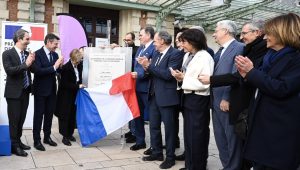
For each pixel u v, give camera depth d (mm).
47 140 5645
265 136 2355
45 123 5586
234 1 11789
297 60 2320
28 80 5027
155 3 11672
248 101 3279
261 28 3418
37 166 4504
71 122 5926
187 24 12711
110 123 5539
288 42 2359
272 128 2334
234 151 3684
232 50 3744
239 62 2471
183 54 4613
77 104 5652
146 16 11867
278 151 2291
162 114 4586
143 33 5453
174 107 4578
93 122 5578
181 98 4344
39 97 5277
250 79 2408
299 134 2297
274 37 2398
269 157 2322
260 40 3324
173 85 4512
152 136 4895
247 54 3426
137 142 5574
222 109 3701
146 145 5828
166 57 4574
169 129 4562
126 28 11750
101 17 11547
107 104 5602
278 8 11938
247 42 3492
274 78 2365
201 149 4082
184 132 4219
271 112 2355
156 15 12023
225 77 3314
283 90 2270
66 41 6504
